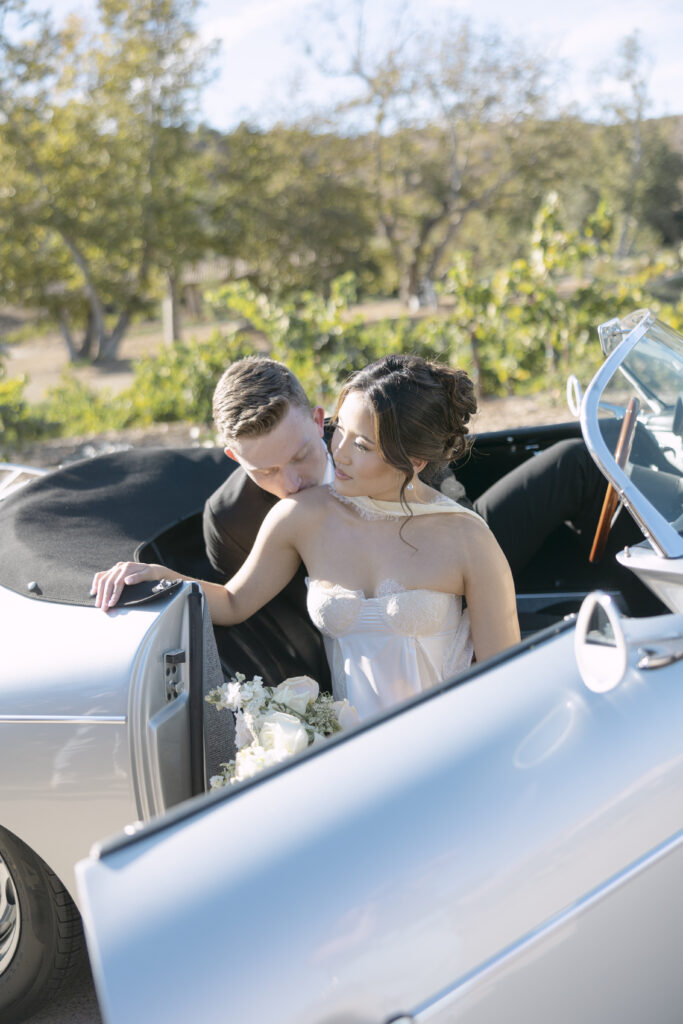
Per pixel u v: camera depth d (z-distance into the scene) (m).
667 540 1.91
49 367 45.50
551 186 52.19
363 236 47.66
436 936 1.39
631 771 1.55
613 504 2.77
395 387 2.09
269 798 1.46
